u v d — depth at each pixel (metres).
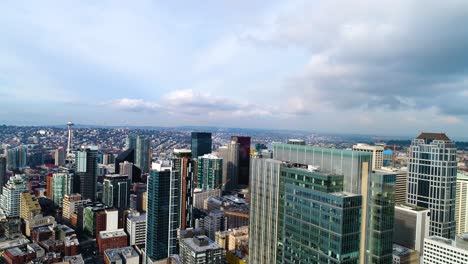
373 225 198.75
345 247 187.88
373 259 198.38
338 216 187.62
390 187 198.75
